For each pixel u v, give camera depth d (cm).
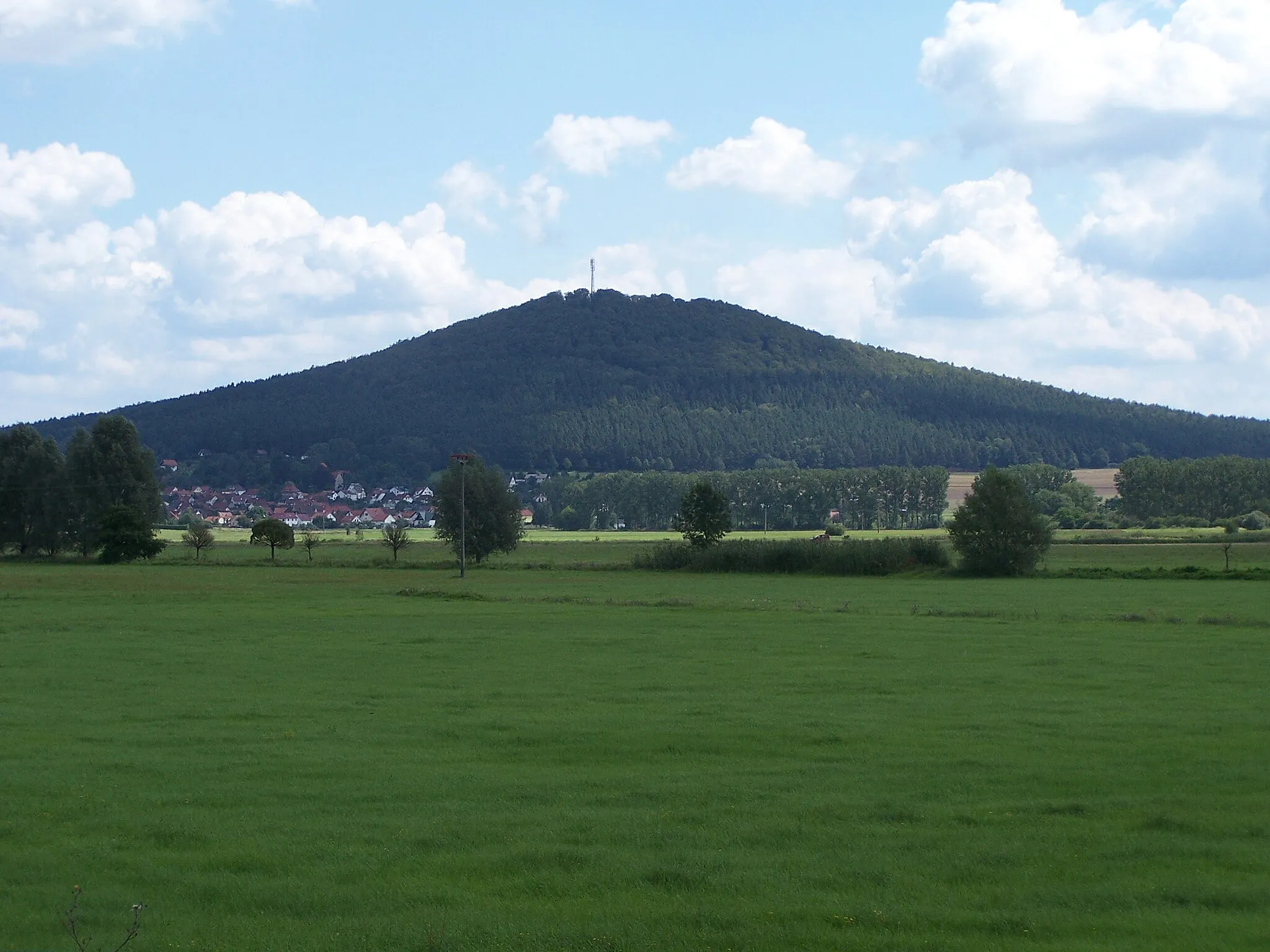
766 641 4262
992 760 2058
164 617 5412
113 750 2208
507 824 1631
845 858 1460
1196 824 1605
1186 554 12356
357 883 1382
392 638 4409
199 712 2659
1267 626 4866
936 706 2712
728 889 1348
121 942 1206
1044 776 1930
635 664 3575
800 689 3017
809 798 1780
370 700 2844
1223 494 19838
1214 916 1252
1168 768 1994
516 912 1280
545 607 6003
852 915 1259
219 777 1952
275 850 1502
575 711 2656
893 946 1174
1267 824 1606
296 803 1764
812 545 10231
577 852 1482
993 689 3011
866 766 2028
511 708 2717
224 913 1297
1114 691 2966
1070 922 1234
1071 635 4481
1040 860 1454
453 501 11988
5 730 2434
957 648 3997
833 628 4797
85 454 14088
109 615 5522
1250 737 2291
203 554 13825
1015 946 1166
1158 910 1273
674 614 5594
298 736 2352
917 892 1335
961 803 1753
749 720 2514
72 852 1520
